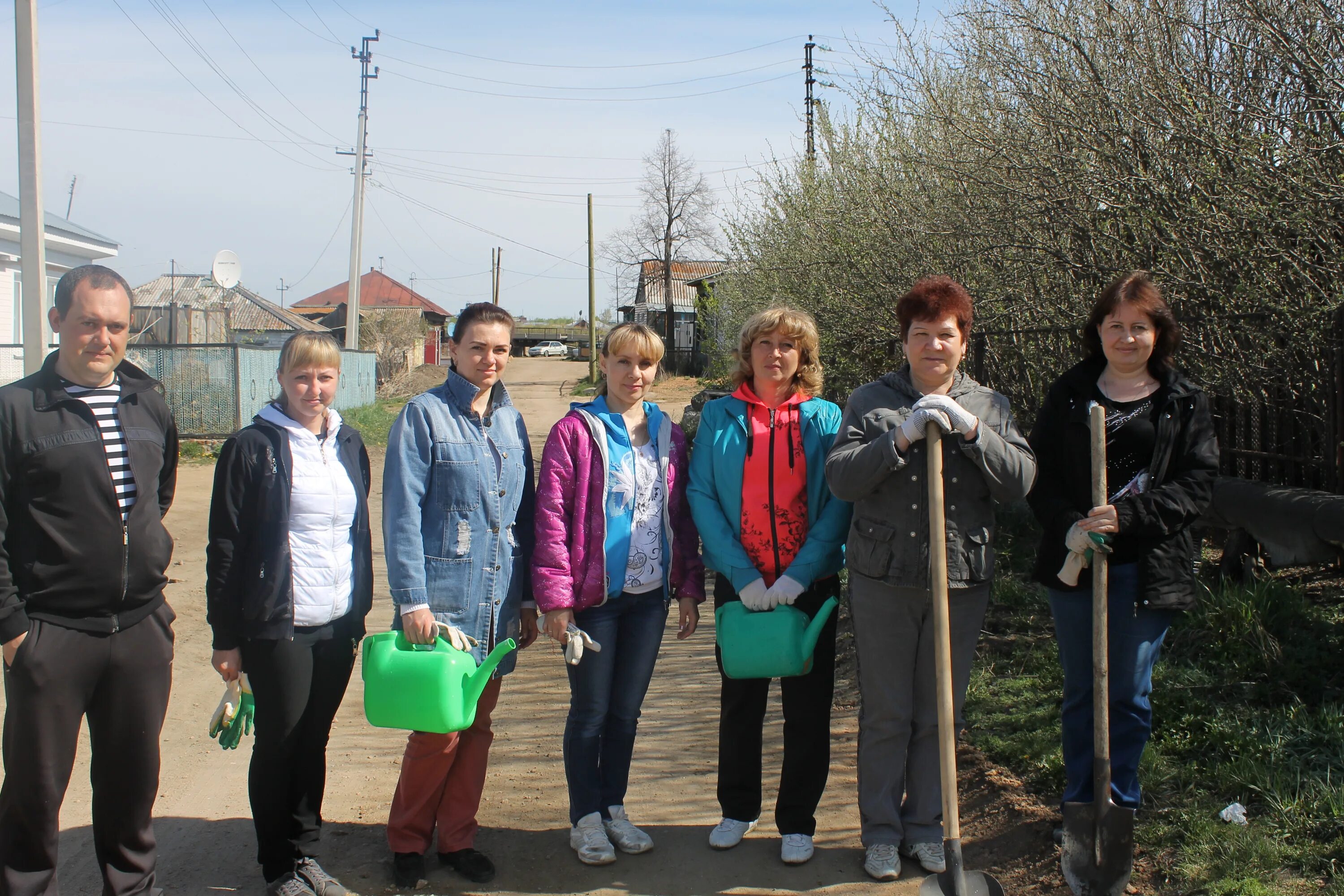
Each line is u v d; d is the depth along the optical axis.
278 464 3.10
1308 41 4.76
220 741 3.29
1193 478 2.95
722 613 3.34
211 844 3.57
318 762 3.22
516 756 4.40
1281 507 4.69
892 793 3.25
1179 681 4.02
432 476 3.28
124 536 2.82
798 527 3.36
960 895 2.81
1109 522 2.83
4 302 19.34
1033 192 6.18
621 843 3.46
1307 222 4.64
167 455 3.07
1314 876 2.75
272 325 30.86
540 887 3.24
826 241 10.41
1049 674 4.46
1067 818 2.92
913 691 3.26
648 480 3.47
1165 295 5.34
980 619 3.19
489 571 3.32
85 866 3.40
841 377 10.94
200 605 6.94
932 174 7.99
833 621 3.37
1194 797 3.23
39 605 2.73
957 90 7.81
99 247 21.81
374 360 26.55
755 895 3.16
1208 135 5.00
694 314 44.81
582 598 3.36
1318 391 5.06
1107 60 5.68
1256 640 4.15
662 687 5.24
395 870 3.29
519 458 3.43
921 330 3.11
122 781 2.94
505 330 3.34
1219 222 4.96
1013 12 6.26
